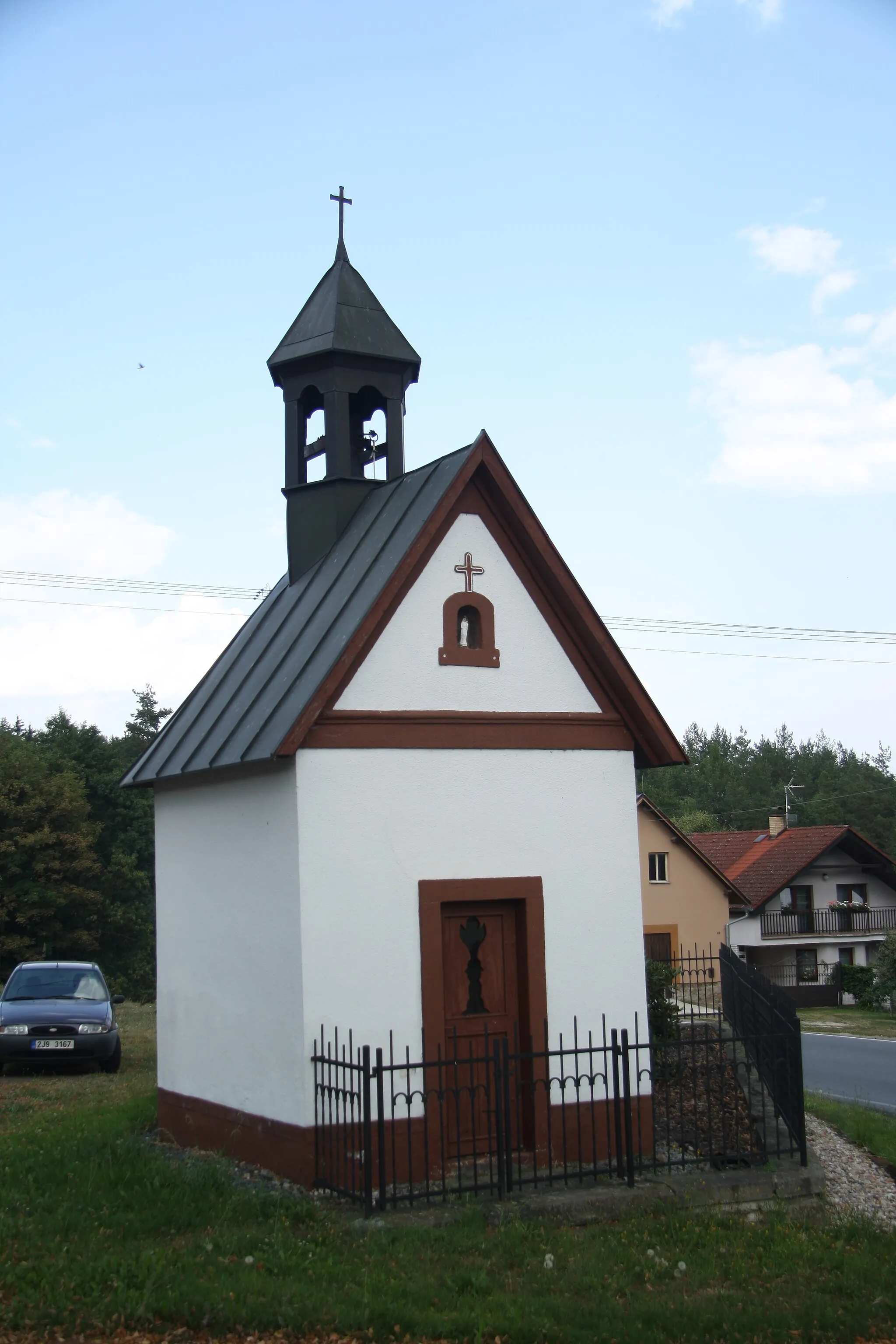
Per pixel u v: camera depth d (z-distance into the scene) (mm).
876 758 110312
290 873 9961
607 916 11016
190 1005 11820
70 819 48750
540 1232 8453
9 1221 7996
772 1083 11406
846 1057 25156
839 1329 7102
